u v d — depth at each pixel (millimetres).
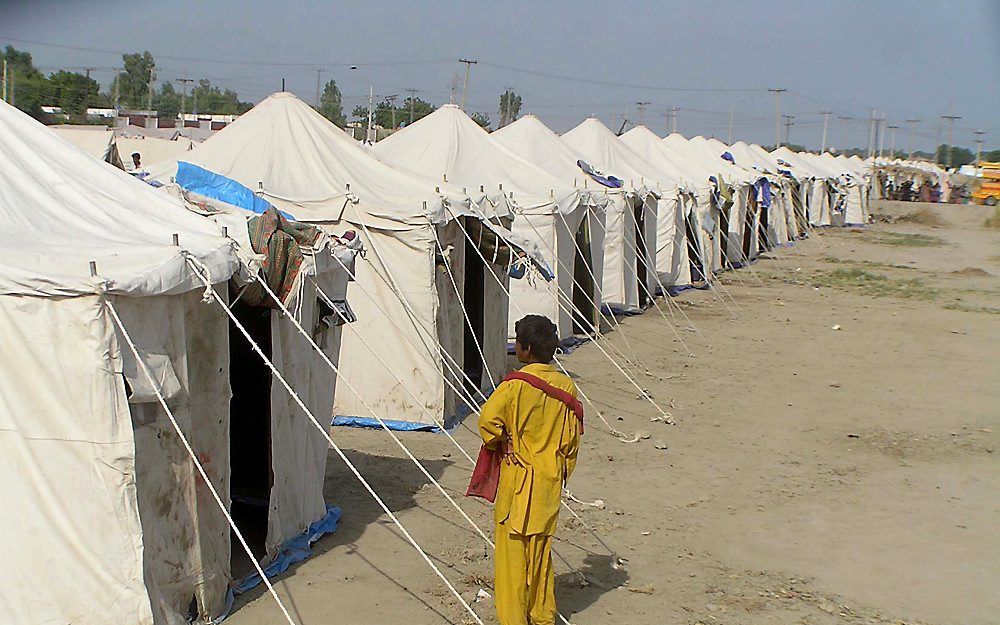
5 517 4625
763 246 32125
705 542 7125
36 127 6105
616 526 7375
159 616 4816
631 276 18281
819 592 6254
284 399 6242
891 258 31172
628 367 13625
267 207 7176
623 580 6324
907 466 9305
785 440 10148
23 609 4637
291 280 6086
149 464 4809
